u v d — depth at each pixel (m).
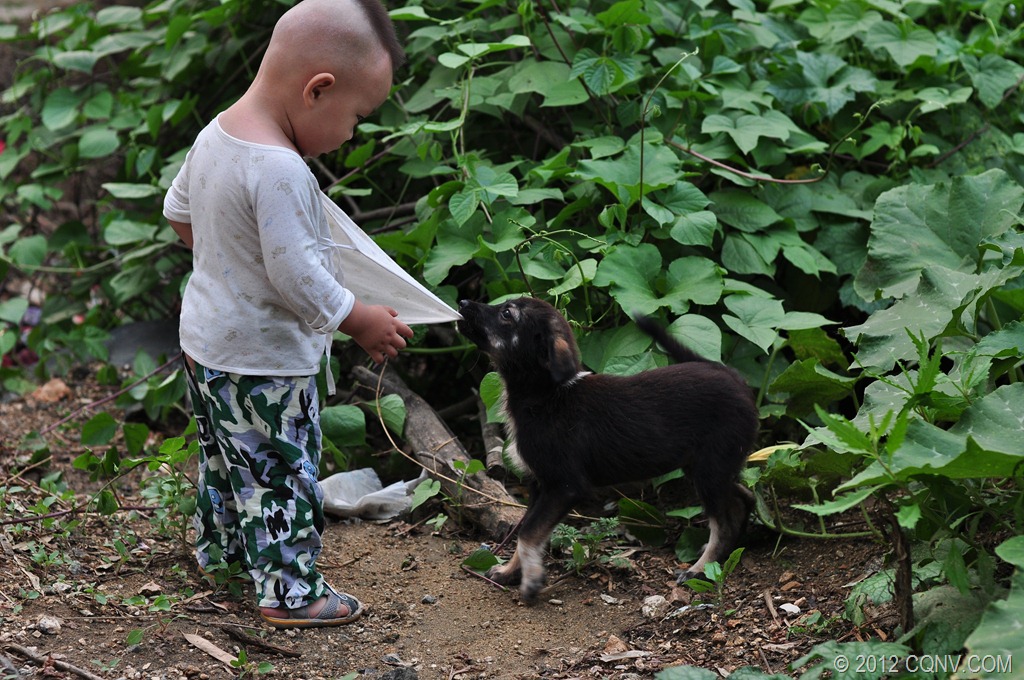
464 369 5.20
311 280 3.07
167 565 3.82
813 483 3.86
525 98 5.16
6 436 5.37
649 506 4.05
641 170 4.46
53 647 3.15
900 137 5.03
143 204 6.27
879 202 4.43
